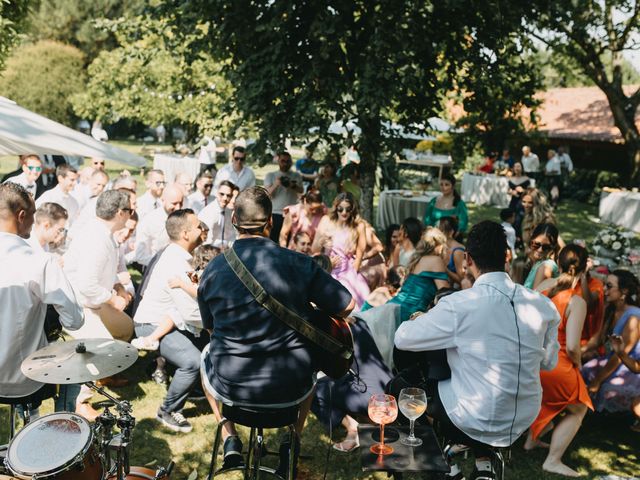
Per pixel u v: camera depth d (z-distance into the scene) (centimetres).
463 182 2003
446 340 291
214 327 276
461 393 293
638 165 1655
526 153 1931
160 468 323
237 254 271
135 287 615
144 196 714
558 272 483
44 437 268
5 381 322
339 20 761
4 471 260
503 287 291
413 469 276
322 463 430
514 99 977
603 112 2586
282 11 782
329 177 927
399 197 1335
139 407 496
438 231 500
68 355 303
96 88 2364
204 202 765
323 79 796
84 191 744
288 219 762
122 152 553
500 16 803
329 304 268
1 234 316
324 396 422
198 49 873
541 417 432
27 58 3497
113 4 4266
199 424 478
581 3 1216
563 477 423
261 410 273
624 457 455
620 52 1608
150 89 2116
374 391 414
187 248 495
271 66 802
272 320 263
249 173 895
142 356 597
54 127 530
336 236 651
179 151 2231
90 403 493
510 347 284
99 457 274
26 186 706
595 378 481
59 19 4216
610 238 838
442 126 1633
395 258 681
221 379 274
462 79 952
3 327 312
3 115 500
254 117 870
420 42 777
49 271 317
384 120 855
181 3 827
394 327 432
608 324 493
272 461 430
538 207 639
